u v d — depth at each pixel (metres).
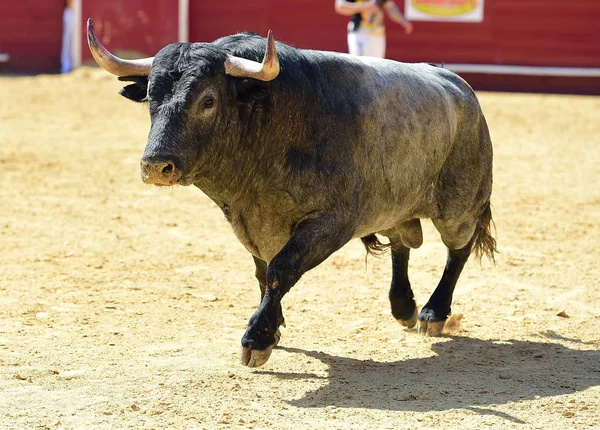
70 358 13.95
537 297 17.95
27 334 15.17
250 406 12.02
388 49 54.25
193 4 55.03
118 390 12.56
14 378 12.95
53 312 16.48
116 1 54.69
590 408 12.02
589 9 53.25
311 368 13.70
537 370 13.73
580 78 53.56
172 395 12.38
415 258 20.83
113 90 49.62
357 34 36.03
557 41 53.59
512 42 53.75
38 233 22.42
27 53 57.59
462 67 53.91
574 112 45.62
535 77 54.00
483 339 15.41
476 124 15.84
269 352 12.74
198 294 17.89
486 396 12.51
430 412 11.79
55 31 57.62
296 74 13.07
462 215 15.75
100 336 15.16
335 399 12.35
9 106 43.84
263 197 13.27
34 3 57.31
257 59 12.99
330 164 13.20
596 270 19.88
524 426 11.36
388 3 36.47
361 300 17.70
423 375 13.47
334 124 13.30
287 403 12.16
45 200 26.03
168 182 12.09
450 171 15.57
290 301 17.55
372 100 13.90
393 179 14.28
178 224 23.78
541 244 22.12
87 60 55.94
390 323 16.33
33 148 33.94
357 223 13.74
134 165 31.52
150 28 54.66
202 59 12.39
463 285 18.77
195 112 12.27
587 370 13.73
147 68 13.08
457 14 53.78
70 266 19.67
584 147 36.47
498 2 53.72
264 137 12.98
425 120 14.73
